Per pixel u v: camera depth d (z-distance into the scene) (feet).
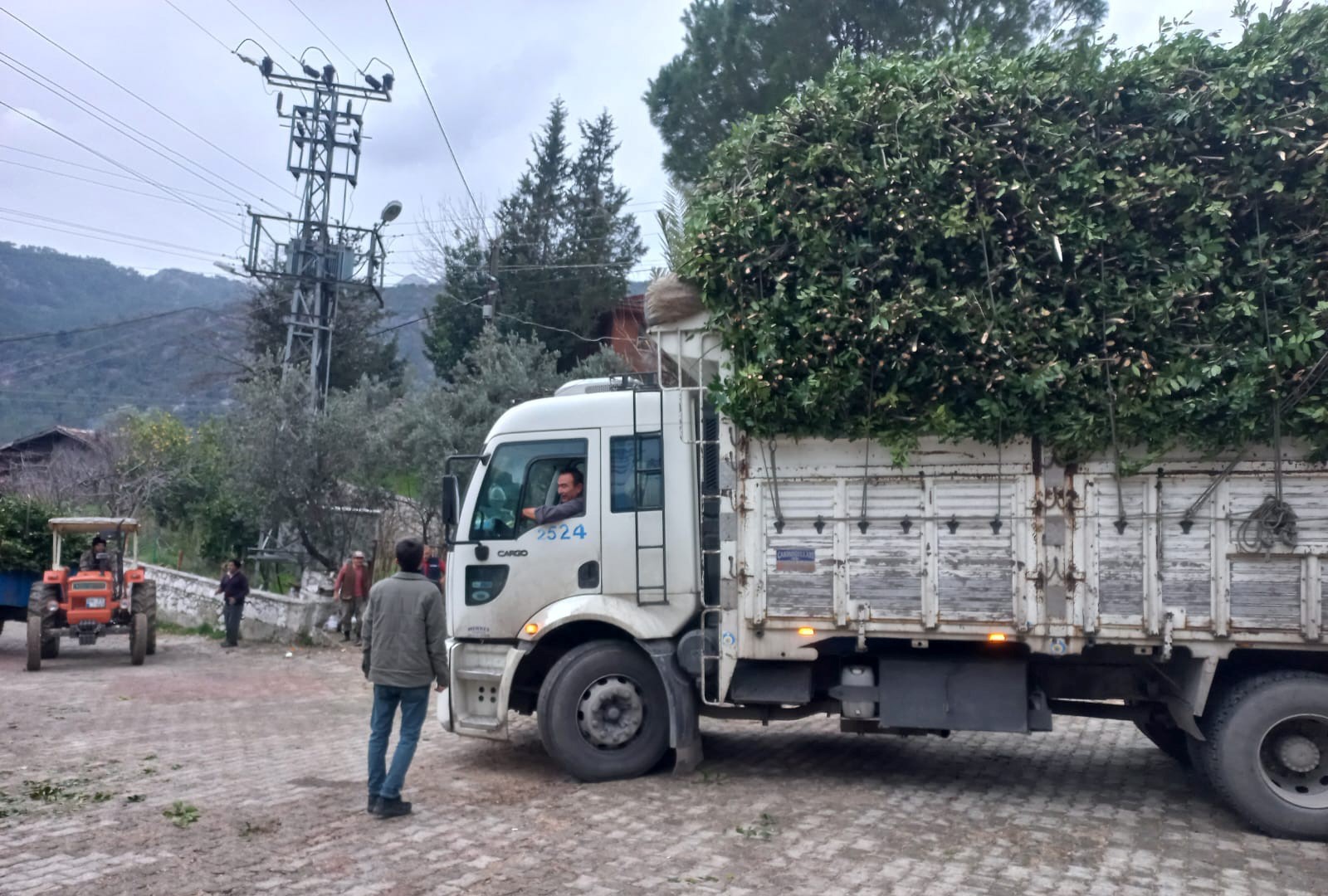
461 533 27.04
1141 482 22.16
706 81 67.15
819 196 22.99
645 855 19.80
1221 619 21.59
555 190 116.47
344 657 55.57
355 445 66.03
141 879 18.48
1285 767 21.58
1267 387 20.95
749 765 27.76
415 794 24.68
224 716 37.60
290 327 83.46
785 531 23.99
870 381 22.89
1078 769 27.84
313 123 83.97
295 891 17.88
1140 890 18.02
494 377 70.44
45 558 59.82
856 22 62.69
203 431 97.71
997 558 22.82
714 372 25.53
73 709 39.01
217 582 69.36
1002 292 22.36
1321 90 21.22
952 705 23.99
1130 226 21.99
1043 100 22.53
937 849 20.26
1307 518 21.38
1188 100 21.72
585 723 25.67
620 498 26.12
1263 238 21.29
